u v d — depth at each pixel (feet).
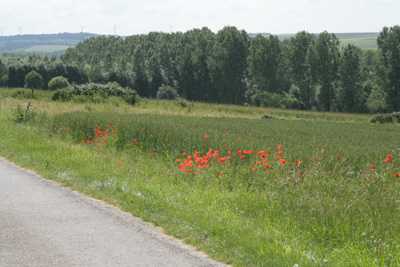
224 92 312.91
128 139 52.06
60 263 17.06
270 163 35.78
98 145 50.44
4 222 22.59
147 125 57.31
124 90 145.48
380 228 20.89
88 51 466.70
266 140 52.19
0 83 307.37
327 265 16.58
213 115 122.01
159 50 359.25
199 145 46.16
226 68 305.53
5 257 17.62
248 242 18.75
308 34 288.10
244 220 22.38
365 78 318.65
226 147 44.27
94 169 36.29
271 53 292.81
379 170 36.99
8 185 31.48
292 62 286.05
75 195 28.73
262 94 280.10
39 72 308.40
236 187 31.86
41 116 73.36
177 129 56.24
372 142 59.47
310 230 21.09
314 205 24.48
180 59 344.08
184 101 145.89
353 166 37.14
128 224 22.43
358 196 26.61
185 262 17.26
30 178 34.06
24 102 111.96
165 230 21.21
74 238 20.12
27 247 18.86
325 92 271.08
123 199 27.07
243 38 334.44
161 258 17.69
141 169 37.40
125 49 430.20
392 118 135.64
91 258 17.62
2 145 49.19
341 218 22.11
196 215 22.79
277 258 17.04
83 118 66.23
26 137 54.39
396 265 17.01
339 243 19.75
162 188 29.78
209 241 19.25
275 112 160.25
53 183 32.37
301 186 28.43
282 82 297.94
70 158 41.34
